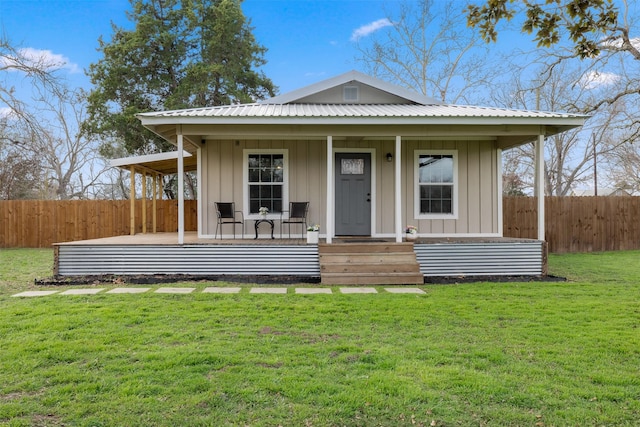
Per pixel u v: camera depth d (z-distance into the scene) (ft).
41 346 11.84
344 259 24.26
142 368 10.37
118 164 32.68
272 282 23.15
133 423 7.89
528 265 25.53
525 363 10.84
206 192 29.84
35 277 24.27
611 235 39.81
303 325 14.19
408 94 32.42
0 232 40.88
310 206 30.22
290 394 8.96
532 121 24.39
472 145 30.91
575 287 21.21
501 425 7.90
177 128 24.57
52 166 65.82
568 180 60.90
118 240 27.63
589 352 11.61
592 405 8.64
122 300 18.03
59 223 41.70
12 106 39.86
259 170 30.14
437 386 9.39
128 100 55.62
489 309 16.48
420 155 30.76
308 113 24.70
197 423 7.89
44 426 7.77
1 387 9.33
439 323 14.56
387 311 16.17
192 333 13.25
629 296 18.95
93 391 9.13
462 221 30.78
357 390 9.18
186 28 56.39
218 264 24.66
